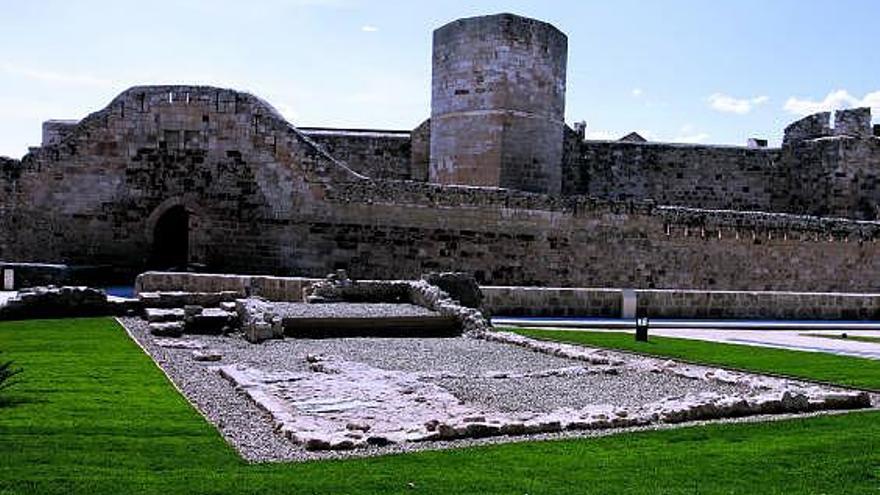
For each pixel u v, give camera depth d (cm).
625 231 4131
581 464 981
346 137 4919
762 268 4384
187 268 3825
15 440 1023
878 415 1325
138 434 1078
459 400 1392
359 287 2795
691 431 1176
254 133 3900
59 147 3919
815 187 5428
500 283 3953
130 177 3944
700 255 4262
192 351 1923
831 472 963
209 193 3928
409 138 4925
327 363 1730
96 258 3931
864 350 2245
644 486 898
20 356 1709
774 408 1355
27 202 3916
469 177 4434
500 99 4378
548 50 4531
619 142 5334
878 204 5341
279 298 2973
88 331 2172
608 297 3097
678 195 5400
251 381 1488
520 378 1647
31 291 2525
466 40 4431
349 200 3834
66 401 1262
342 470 937
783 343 2397
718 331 2769
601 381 1631
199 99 3925
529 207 3988
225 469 932
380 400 1359
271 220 3891
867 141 5369
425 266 3878
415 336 2378
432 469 948
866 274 4612
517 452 1036
